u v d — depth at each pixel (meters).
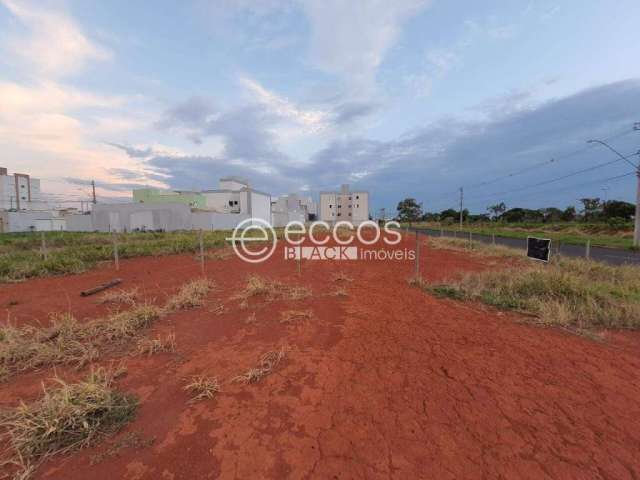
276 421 2.03
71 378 2.59
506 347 3.26
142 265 8.77
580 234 25.20
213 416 2.08
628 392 2.42
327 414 2.10
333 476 1.58
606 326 3.95
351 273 7.85
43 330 3.45
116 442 1.82
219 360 2.93
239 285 6.25
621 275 6.82
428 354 3.07
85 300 5.02
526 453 1.76
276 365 2.83
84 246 11.41
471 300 5.18
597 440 1.87
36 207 46.66
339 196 63.75
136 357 3.00
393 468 1.63
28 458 1.70
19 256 8.75
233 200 38.59
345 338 3.48
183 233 20.48
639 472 1.63
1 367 2.72
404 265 9.41
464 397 2.31
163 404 2.22
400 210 75.81
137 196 34.38
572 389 2.45
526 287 5.46
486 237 25.70
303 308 4.66
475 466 1.65
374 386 2.46
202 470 1.62
